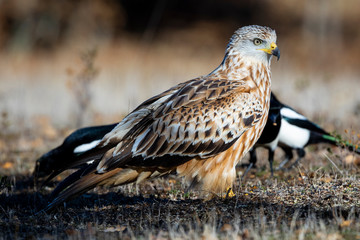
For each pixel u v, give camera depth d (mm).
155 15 52594
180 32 52062
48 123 19875
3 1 47219
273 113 12234
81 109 19750
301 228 8266
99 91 25188
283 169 13391
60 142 17172
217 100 9922
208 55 45281
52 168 12906
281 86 23891
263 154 14844
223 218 9195
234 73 10516
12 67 37375
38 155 15641
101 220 9555
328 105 20984
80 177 9430
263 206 9719
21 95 24781
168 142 9672
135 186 11844
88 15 46969
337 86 26516
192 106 9789
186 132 9703
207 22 53875
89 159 9914
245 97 10117
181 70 35000
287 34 52531
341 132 15758
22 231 9141
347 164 12820
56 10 47438
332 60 44344
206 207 9750
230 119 9922
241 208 9680
